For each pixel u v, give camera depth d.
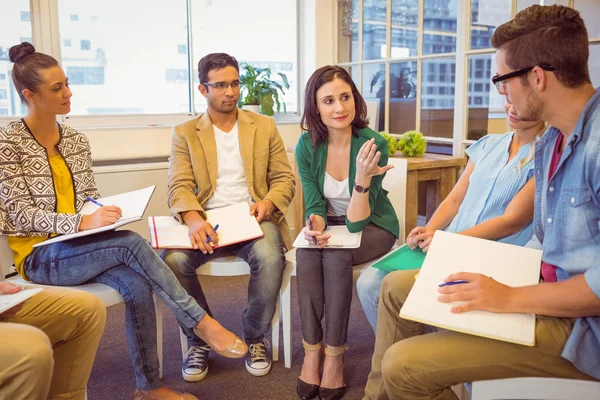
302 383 1.93
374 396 1.56
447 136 2.97
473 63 2.76
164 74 3.40
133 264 1.80
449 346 1.21
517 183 1.64
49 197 1.90
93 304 1.63
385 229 2.06
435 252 1.38
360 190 1.87
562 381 1.17
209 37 3.50
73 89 3.16
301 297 1.91
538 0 2.40
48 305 1.59
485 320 1.15
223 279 3.15
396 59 3.22
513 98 1.21
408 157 2.86
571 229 1.17
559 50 1.13
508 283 1.26
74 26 3.11
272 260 2.02
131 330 1.81
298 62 3.81
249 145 2.27
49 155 1.96
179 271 2.00
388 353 1.26
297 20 3.76
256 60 3.67
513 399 1.21
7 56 2.95
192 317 1.87
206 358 2.10
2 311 1.43
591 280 1.08
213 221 2.13
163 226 2.14
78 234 1.71
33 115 1.91
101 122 3.20
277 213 2.27
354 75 3.59
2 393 1.32
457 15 2.81
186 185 2.22
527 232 1.65
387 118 3.35
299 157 2.09
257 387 2.01
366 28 3.45
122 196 2.00
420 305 1.20
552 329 1.16
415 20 3.08
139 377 1.84
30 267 1.85
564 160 1.19
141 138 3.18
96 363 2.19
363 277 1.86
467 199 1.78
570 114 1.18
